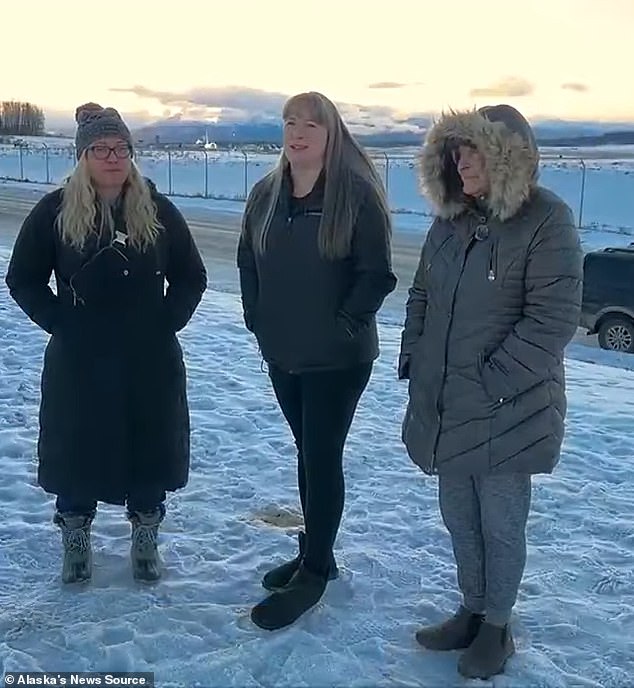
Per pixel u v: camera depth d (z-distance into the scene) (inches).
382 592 132.7
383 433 212.4
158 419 131.1
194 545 147.8
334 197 118.4
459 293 106.2
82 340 127.1
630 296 367.6
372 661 115.2
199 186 1517.0
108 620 123.0
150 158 1934.1
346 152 121.0
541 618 125.8
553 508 168.1
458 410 108.0
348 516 162.1
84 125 124.1
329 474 126.3
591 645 119.6
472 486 113.1
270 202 124.5
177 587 133.4
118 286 126.2
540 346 101.3
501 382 103.8
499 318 104.5
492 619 113.7
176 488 134.6
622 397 260.5
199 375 264.2
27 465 183.8
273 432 211.5
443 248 109.1
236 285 510.6
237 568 140.3
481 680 111.0
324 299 120.9
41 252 128.5
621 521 161.9
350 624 123.5
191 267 135.0
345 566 140.3
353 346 123.1
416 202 1109.1
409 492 173.8
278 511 164.1
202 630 121.4
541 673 111.9
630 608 129.4
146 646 116.8
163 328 130.6
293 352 123.5
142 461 131.5
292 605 123.3
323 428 124.7
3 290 410.9
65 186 127.2
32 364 270.7
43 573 138.1
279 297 123.3
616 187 1282.0
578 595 133.5
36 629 120.6
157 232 128.4
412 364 115.1
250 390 248.8
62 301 128.6
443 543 150.8
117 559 143.0
